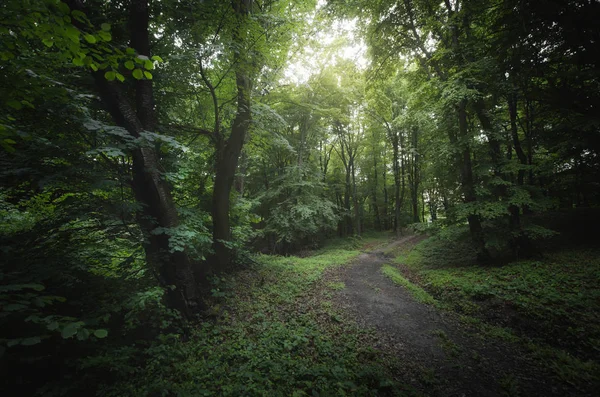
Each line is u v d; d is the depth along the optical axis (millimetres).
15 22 2180
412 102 11875
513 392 4012
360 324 6539
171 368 4211
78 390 3367
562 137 8094
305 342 5367
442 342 5664
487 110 10195
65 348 3631
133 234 5387
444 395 4082
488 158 10516
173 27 6023
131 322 4488
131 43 5176
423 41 11609
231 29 6352
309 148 19969
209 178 8891
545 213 13531
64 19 2104
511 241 9656
